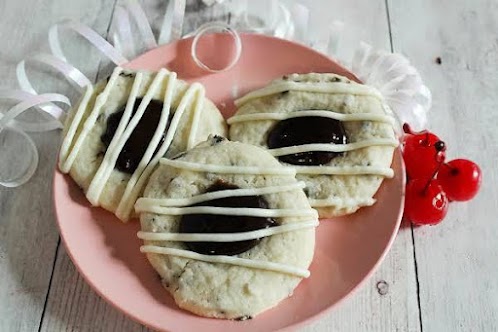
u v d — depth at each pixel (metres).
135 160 0.26
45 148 0.29
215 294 0.23
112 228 0.25
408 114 0.29
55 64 0.29
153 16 0.33
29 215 0.27
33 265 0.26
